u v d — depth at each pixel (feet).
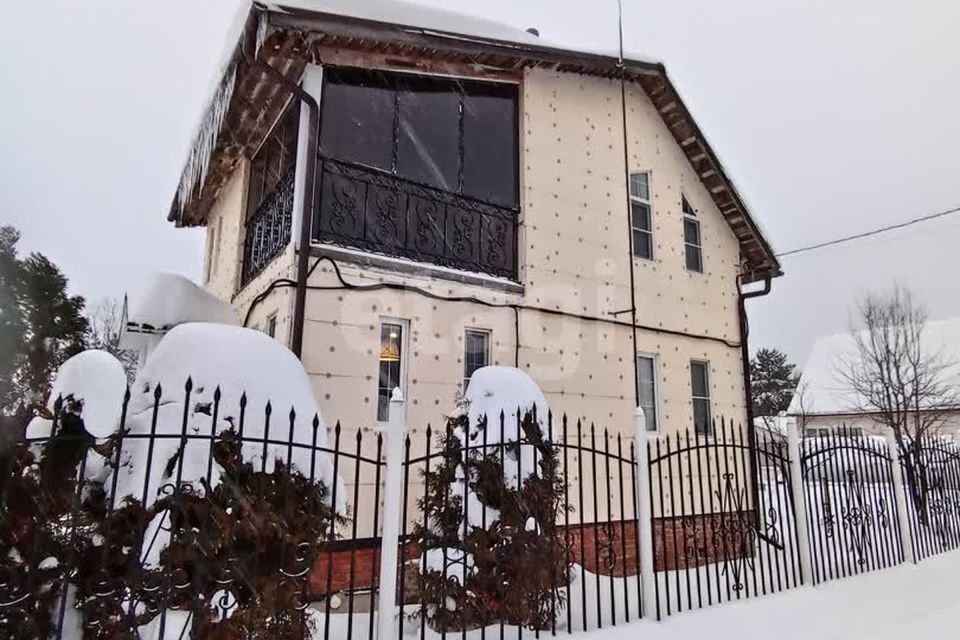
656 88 31.86
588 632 14.61
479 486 14.66
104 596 10.56
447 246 24.22
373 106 23.88
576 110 29.43
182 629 10.95
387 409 21.56
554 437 16.35
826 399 98.58
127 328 23.09
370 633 12.51
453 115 25.94
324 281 20.68
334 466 12.46
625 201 30.30
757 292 35.17
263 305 22.94
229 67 22.26
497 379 16.22
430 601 13.78
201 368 13.02
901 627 16.05
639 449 17.04
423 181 24.61
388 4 22.84
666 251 31.78
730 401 32.96
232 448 12.04
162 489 11.16
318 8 20.39
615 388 27.96
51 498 10.90
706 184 34.76
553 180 27.91
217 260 34.83
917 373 67.36
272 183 27.32
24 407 11.99
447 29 23.59
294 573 11.89
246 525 11.50
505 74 27.30
